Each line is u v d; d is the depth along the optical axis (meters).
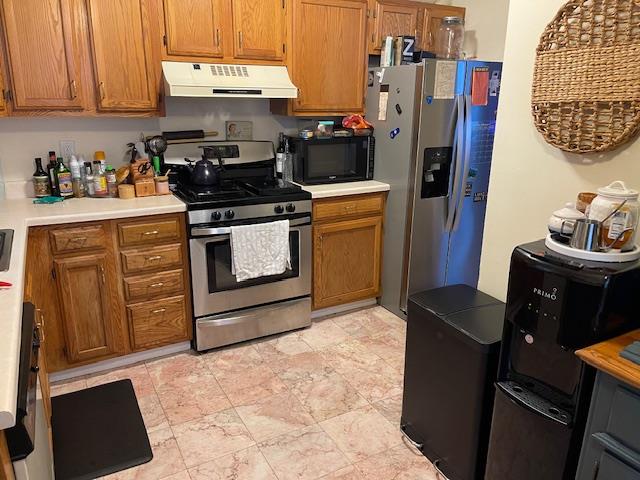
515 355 1.55
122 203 2.62
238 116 3.30
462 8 3.71
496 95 3.23
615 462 1.20
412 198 3.16
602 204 1.40
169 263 2.65
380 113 3.30
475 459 1.80
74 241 2.39
